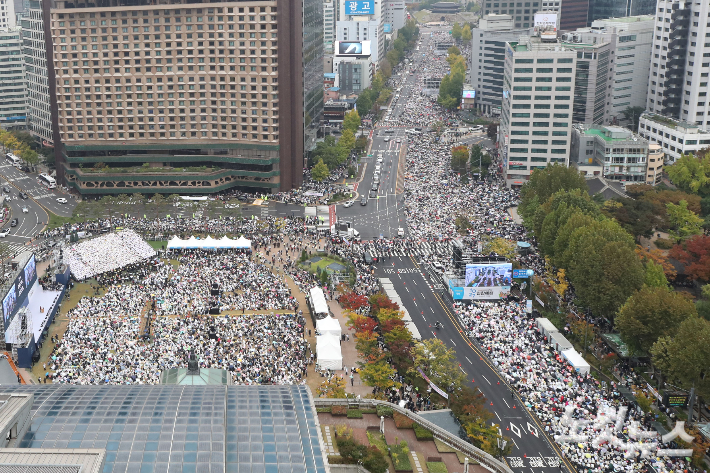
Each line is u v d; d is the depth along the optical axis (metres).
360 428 172.38
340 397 185.75
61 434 131.25
